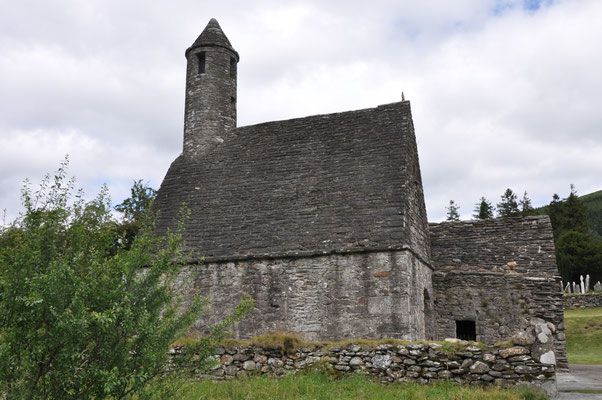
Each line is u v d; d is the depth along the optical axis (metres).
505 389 9.69
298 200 17.05
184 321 7.72
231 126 21.41
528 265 17.56
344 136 18.53
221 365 11.48
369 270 14.68
